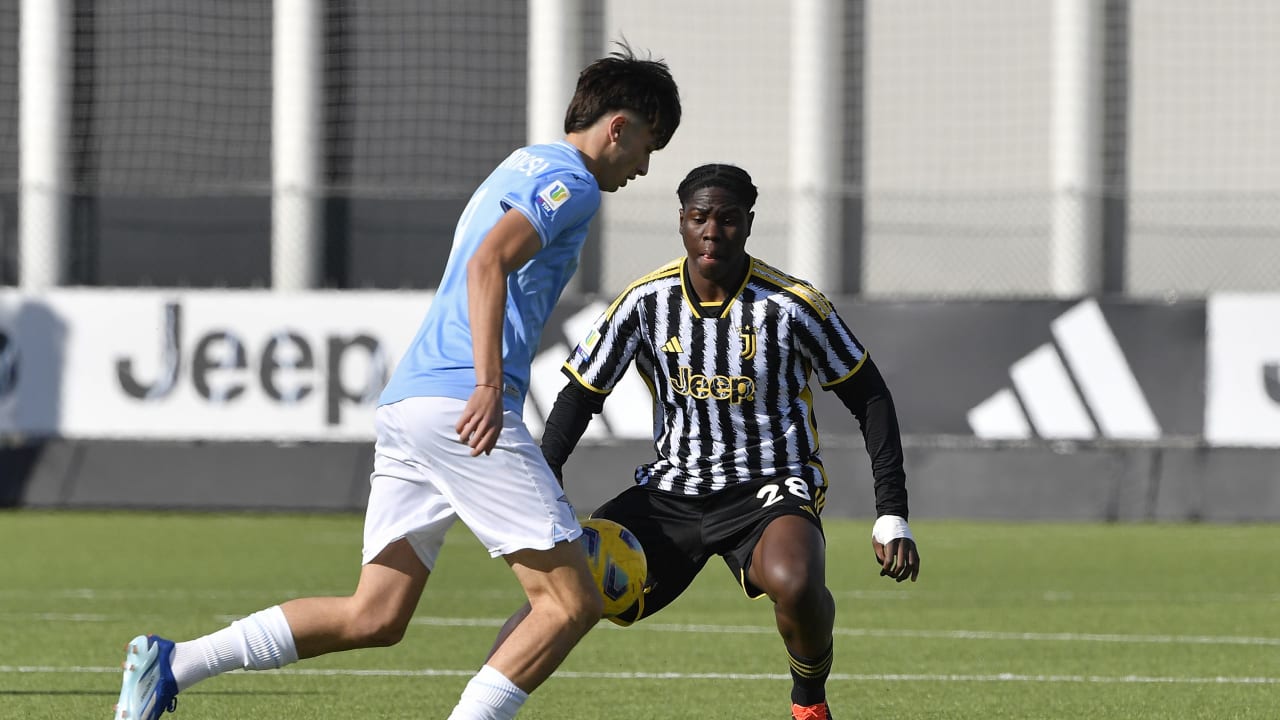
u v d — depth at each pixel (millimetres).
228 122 66938
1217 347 51219
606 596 15242
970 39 65125
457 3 65625
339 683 21578
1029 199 64625
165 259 66938
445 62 65750
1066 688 21562
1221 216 64125
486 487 13617
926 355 52375
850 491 52625
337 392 54438
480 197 14227
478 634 27000
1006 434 52031
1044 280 64625
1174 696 20906
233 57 66875
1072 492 51781
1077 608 31344
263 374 54594
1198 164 64625
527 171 13930
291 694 20625
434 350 13906
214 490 54688
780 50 65375
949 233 64938
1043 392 51781
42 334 55219
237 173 67000
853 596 33438
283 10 64438
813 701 16531
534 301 14008
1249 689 21516
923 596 33438
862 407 16562
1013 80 64938
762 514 16391
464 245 14109
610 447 53188
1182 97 64688
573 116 14688
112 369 55094
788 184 65375
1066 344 51719
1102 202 64500
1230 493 51156
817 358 16609
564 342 52562
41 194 64812
